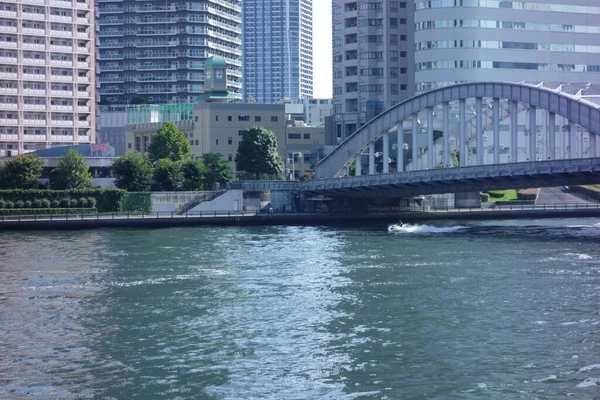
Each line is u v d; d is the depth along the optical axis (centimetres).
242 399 5712
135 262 10988
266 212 17888
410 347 6769
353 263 10744
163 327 7450
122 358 6562
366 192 17450
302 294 8762
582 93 19988
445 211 18575
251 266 10588
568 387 5859
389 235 14288
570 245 12325
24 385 6003
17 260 11219
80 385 5997
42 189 18212
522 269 10069
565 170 13275
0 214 17225
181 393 5828
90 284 9406
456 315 7762
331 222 17500
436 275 9750
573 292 8656
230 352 6681
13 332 7331
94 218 16462
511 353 6581
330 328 7356
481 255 11312
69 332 7319
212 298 8606
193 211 18150
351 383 5975
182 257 11444
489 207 19712
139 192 18175
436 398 5700
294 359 6500
